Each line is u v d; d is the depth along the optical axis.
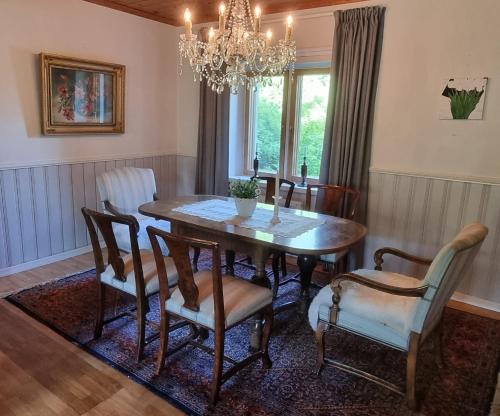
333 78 3.51
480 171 3.05
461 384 2.17
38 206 3.56
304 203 4.07
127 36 4.05
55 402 1.95
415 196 3.34
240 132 4.68
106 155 4.07
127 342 2.46
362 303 1.99
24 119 3.36
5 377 2.12
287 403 1.98
